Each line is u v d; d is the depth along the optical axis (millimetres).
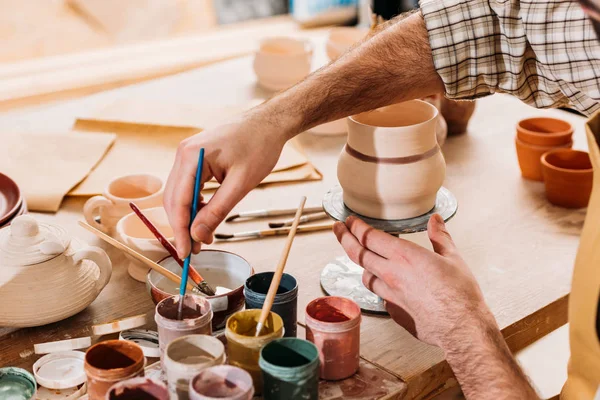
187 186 1015
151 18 2988
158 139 1712
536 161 1560
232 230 1370
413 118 1196
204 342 863
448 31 1120
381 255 1015
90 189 1481
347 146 1118
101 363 885
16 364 1018
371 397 936
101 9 2900
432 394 1037
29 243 1069
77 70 2730
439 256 987
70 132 1717
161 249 1162
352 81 1123
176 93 2008
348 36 2051
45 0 2809
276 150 1058
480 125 1884
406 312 1001
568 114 1918
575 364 941
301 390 833
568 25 1058
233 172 1025
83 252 1091
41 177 1511
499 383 915
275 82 1991
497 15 1110
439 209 1142
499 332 954
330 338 940
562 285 1224
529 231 1393
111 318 1117
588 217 873
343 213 1136
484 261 1289
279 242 1335
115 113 1814
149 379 800
